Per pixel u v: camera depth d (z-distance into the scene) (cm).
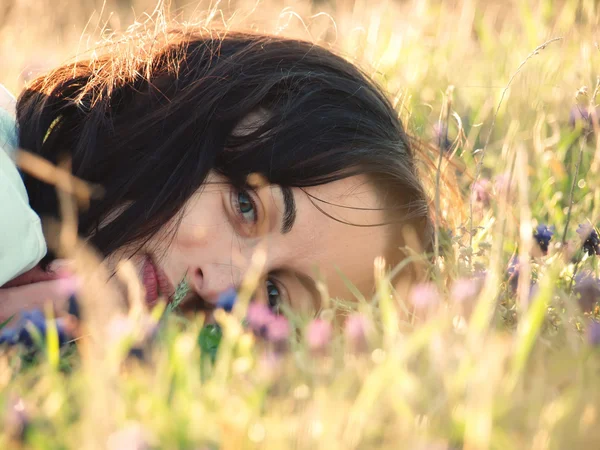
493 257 199
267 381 146
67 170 221
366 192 233
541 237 236
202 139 226
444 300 202
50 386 142
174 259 220
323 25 470
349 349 168
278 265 221
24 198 210
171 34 267
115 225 221
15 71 423
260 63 246
